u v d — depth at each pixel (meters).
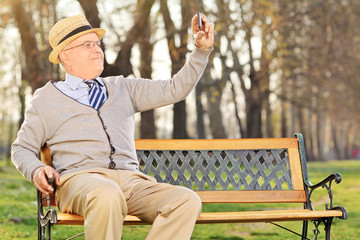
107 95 3.97
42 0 15.84
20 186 12.55
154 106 4.11
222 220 3.88
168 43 18.47
